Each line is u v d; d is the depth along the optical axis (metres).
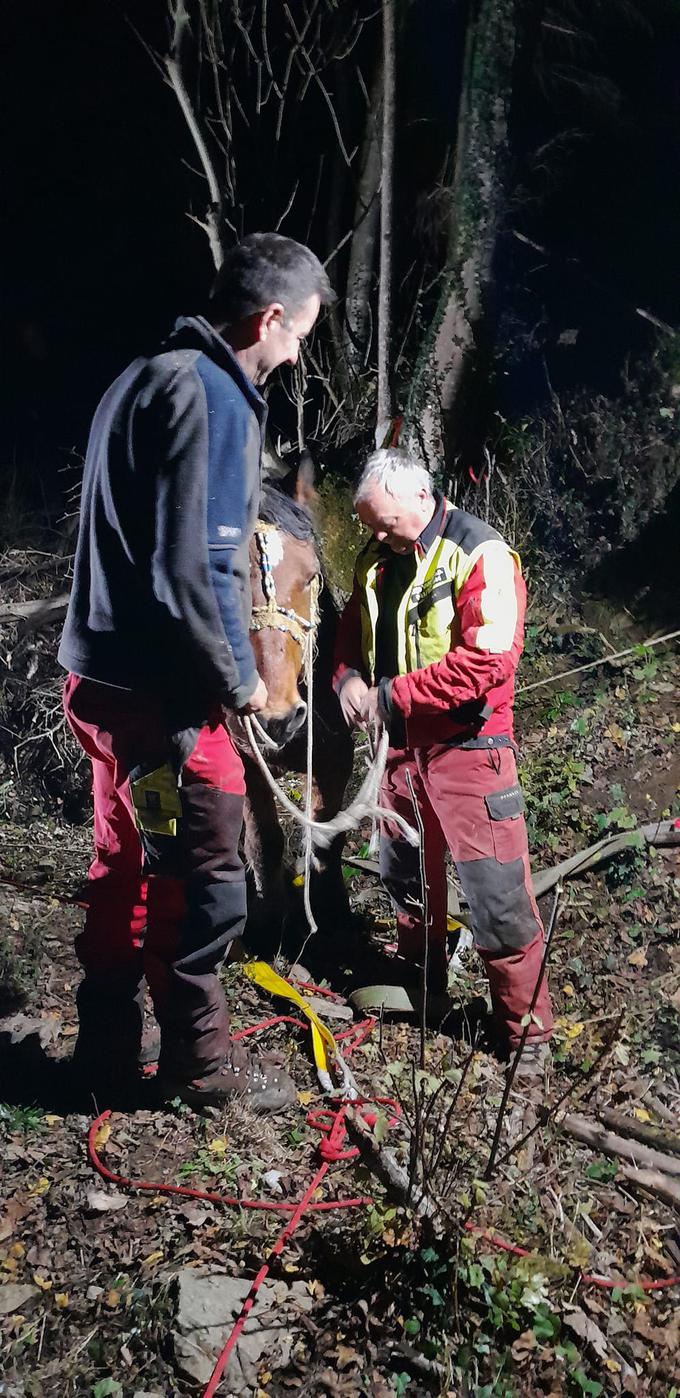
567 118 10.25
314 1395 2.85
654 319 8.87
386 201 6.99
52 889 5.16
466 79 6.96
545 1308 2.92
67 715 3.46
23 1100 3.75
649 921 4.73
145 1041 3.96
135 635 3.20
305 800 3.75
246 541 3.08
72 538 6.99
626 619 6.80
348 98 9.34
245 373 3.05
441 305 7.27
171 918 3.62
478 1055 3.94
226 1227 3.26
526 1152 3.48
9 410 9.77
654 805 5.40
